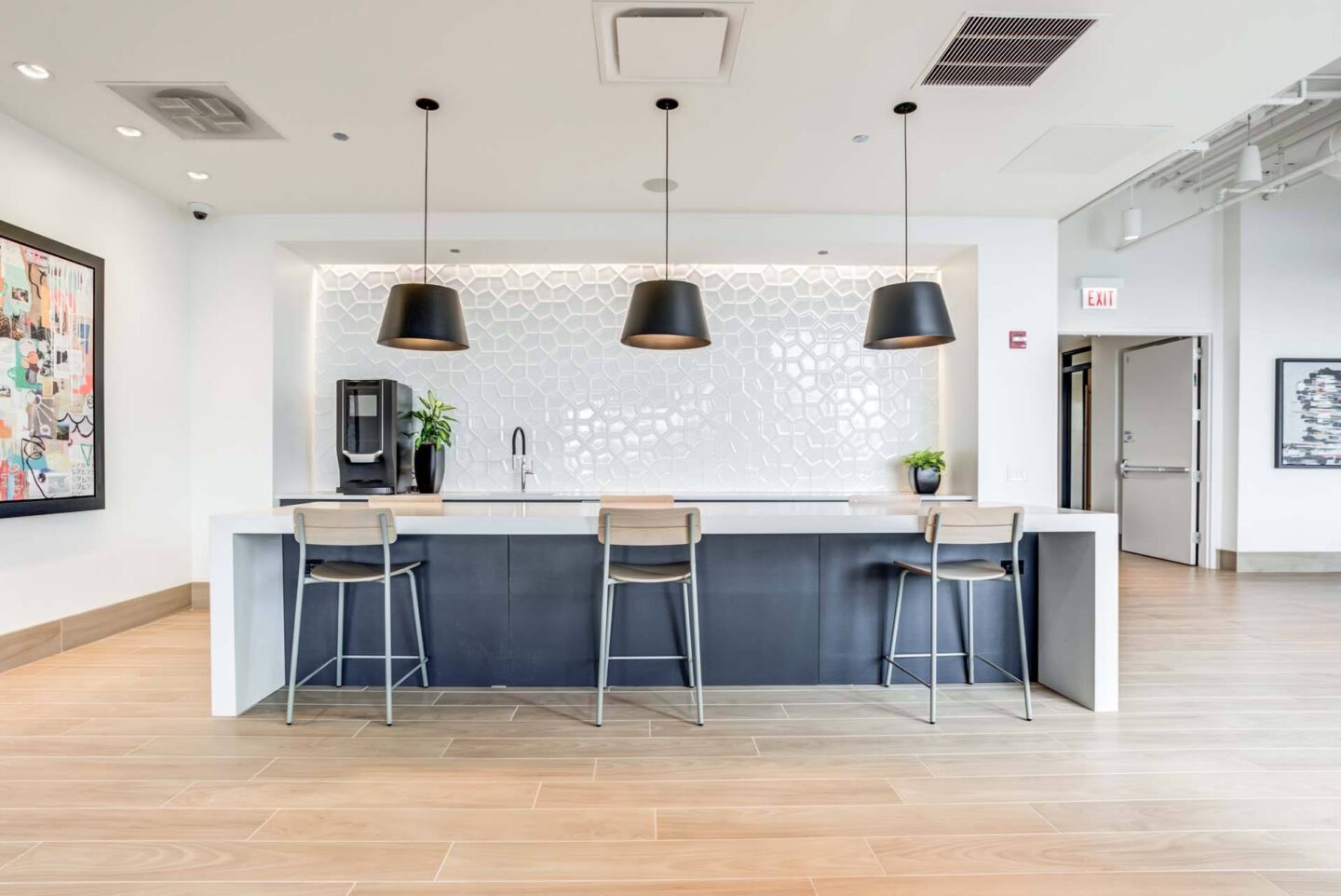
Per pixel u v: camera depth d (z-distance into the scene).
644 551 2.99
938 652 3.08
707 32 2.55
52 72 2.82
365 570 2.74
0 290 3.09
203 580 4.44
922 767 2.26
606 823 1.90
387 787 2.10
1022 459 4.61
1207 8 2.45
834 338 5.20
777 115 3.21
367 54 2.70
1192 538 6.05
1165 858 1.75
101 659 3.38
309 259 4.87
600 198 4.24
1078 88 2.99
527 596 3.00
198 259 4.46
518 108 3.13
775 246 4.62
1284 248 5.68
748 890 1.62
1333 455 5.67
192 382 4.45
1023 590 3.13
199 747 2.38
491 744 2.42
